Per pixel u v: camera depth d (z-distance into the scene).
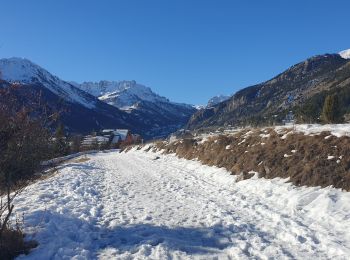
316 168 13.48
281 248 8.62
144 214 12.13
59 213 11.70
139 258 8.07
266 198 13.70
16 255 7.93
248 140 20.30
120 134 134.75
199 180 19.20
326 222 10.34
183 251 8.57
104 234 9.95
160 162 31.08
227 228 10.31
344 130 15.77
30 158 8.36
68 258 7.90
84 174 23.97
